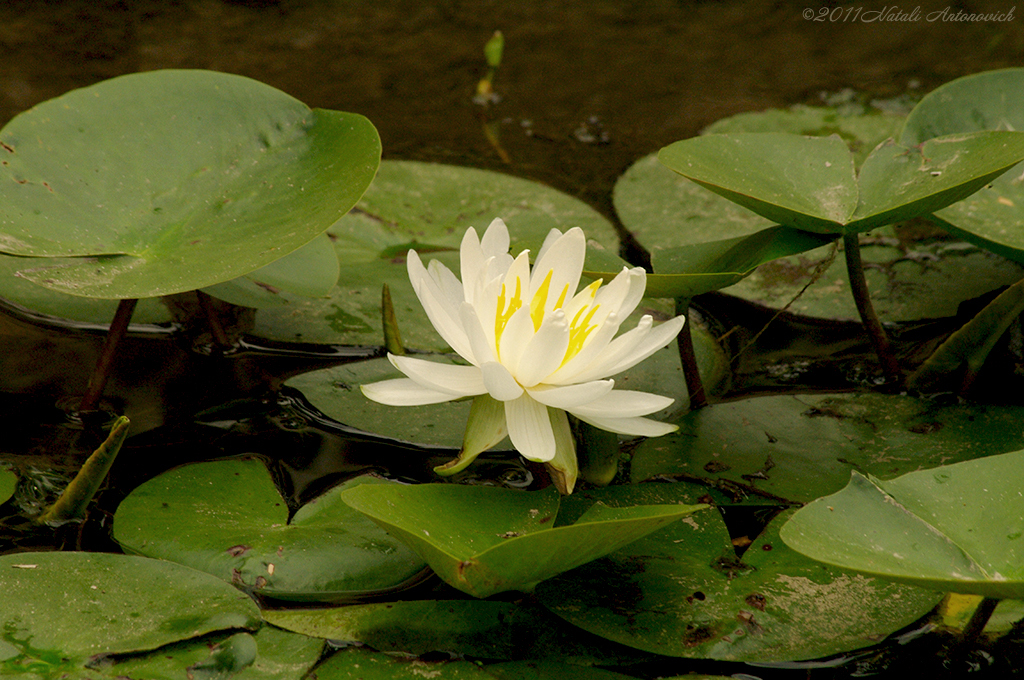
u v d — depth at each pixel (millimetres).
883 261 2693
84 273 2500
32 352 2592
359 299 2648
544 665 2449
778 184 2559
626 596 2473
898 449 2545
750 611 2465
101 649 2436
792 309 2656
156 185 2551
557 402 2465
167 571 2465
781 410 2572
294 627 2457
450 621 2463
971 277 2674
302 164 2564
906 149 2561
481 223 2734
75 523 2500
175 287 2492
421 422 2561
